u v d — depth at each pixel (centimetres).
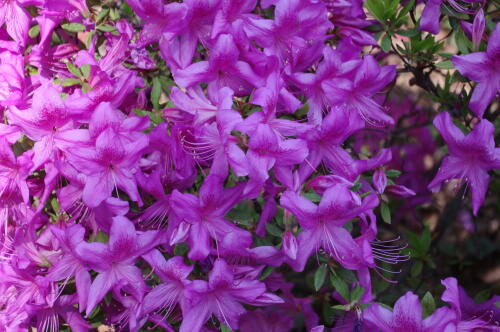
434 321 73
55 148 76
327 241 76
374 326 75
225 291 75
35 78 81
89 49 79
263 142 72
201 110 75
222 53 74
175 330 83
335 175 76
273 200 77
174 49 77
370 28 85
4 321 79
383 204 82
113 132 74
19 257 78
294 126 75
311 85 77
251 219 77
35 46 81
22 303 78
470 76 77
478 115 78
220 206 74
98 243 74
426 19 80
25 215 78
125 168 75
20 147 80
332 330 84
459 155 79
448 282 74
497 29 76
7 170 78
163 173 77
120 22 79
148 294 76
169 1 80
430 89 92
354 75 79
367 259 76
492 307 81
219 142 73
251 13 79
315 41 78
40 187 80
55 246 78
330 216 75
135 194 75
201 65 75
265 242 79
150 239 75
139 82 80
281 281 83
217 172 73
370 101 80
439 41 88
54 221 79
